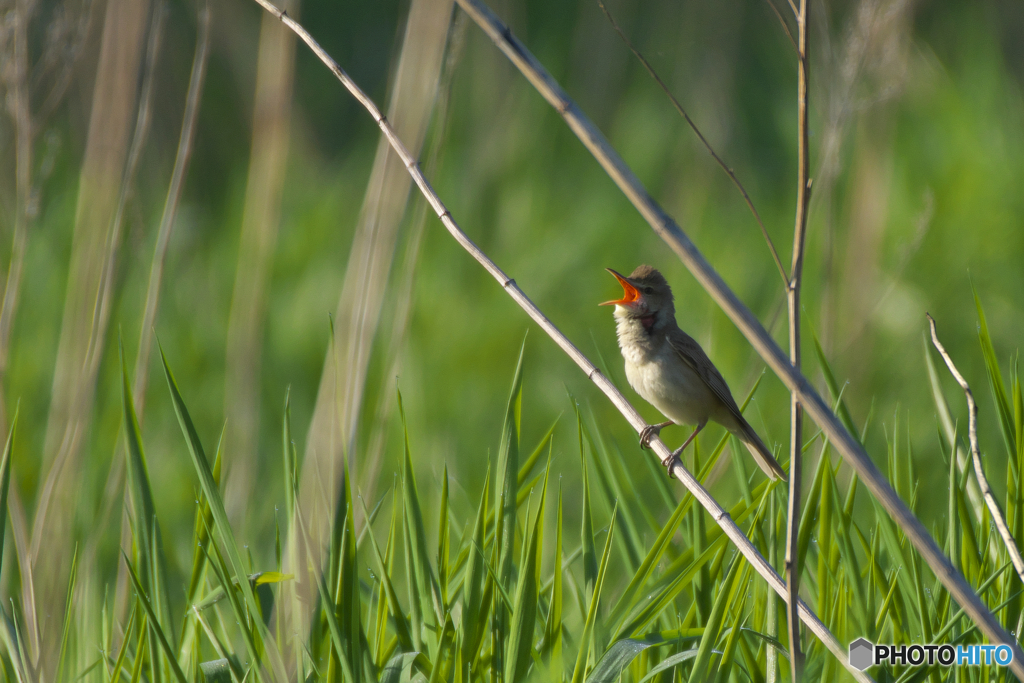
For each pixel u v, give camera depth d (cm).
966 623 661
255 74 1819
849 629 699
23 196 856
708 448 1152
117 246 904
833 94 1123
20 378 1205
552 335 682
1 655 642
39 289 1385
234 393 1048
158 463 1191
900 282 1504
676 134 1941
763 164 2108
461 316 1482
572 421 1272
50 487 792
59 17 911
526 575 598
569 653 672
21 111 853
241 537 902
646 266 951
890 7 1066
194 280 1587
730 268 1625
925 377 1325
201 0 1037
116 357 1198
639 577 653
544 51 1972
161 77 1644
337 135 2166
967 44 2084
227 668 641
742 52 2172
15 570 769
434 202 664
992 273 1535
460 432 1252
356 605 598
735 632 593
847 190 1589
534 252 1658
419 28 909
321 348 1450
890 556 765
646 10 2233
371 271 856
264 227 1130
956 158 1764
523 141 1847
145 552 671
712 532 711
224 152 1909
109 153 1052
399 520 902
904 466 1037
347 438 795
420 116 899
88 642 730
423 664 617
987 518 700
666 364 915
